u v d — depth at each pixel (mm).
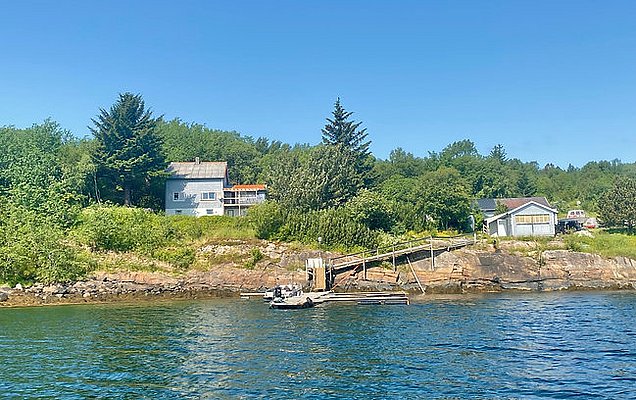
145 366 22734
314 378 20516
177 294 52062
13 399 18438
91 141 75812
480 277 54938
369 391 18766
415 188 72812
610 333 28750
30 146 75312
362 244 58156
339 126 90875
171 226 59000
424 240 57344
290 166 80438
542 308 39781
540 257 56500
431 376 20531
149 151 71812
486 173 125375
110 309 42938
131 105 71312
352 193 71562
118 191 72375
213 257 55219
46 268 49281
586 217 99375
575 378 20031
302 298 43812
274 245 56875
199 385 19844
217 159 112750
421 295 52188
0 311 42594
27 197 60062
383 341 27406
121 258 53562
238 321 35219
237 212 75000
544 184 137125
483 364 22250
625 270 56375
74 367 22656
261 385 19719
